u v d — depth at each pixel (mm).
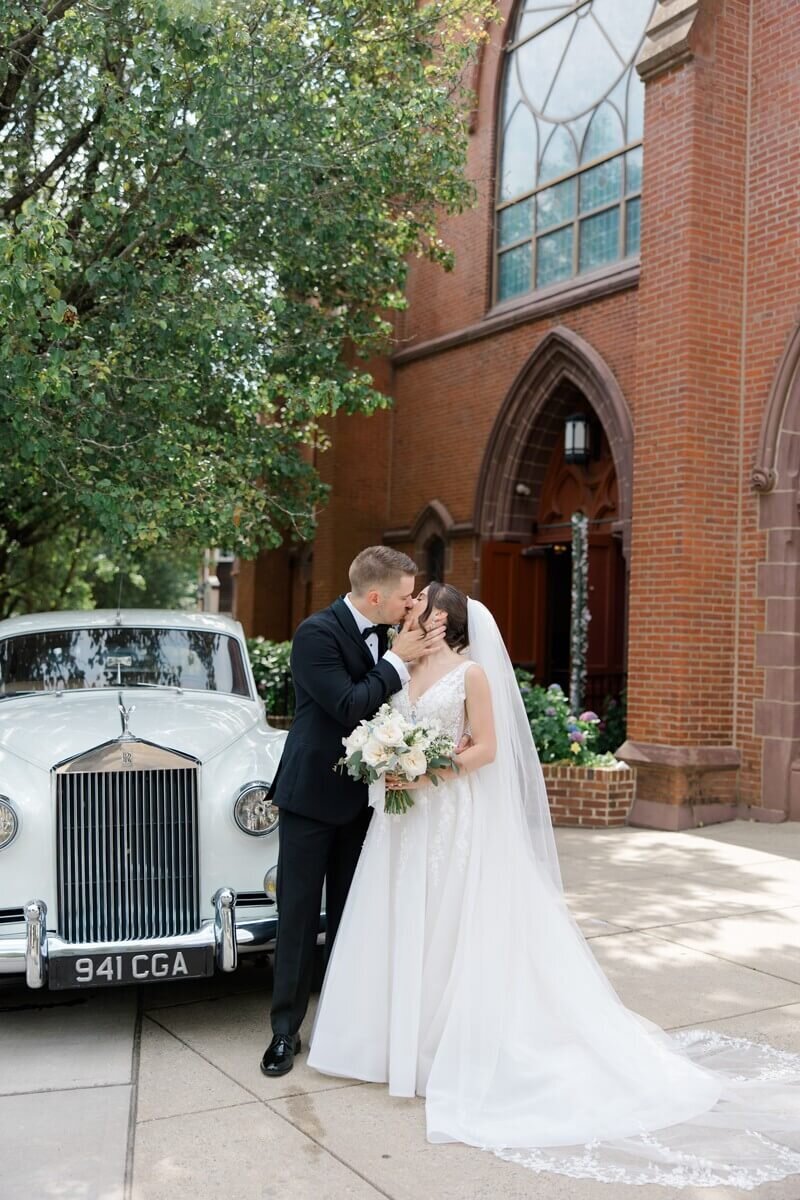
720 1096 3715
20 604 23734
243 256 9820
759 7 9750
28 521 15734
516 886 3920
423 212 11570
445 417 15062
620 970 5254
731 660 9680
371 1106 3717
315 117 9086
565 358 12742
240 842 4637
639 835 9047
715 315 9602
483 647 4129
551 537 13789
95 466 8312
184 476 8359
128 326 8438
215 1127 3547
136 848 4500
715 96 9617
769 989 4973
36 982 4250
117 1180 3184
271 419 12164
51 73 9148
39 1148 3393
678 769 9305
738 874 7461
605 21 12703
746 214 9766
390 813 3896
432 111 9617
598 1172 3215
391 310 16219
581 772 9516
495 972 3799
